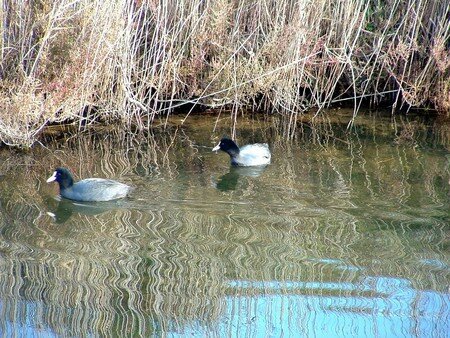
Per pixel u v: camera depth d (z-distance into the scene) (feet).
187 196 35.53
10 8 43.65
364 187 36.58
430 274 27.78
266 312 25.39
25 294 26.30
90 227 32.14
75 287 26.84
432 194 35.58
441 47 48.32
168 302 25.91
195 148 43.01
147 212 33.65
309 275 27.63
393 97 51.96
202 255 29.25
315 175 38.45
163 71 46.80
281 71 47.73
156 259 28.94
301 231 31.35
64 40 43.62
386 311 25.38
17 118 41.32
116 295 26.32
